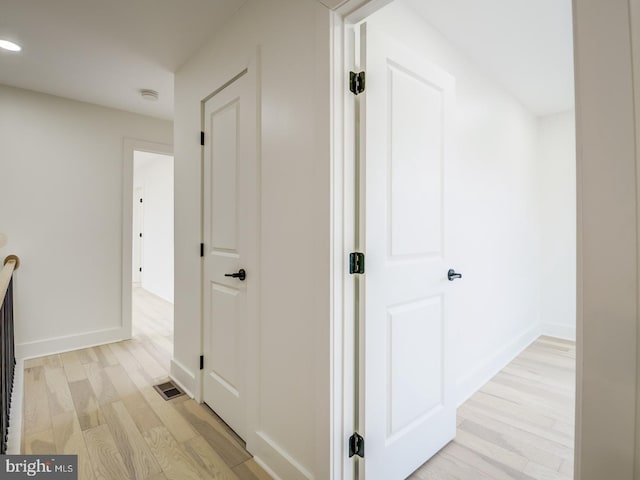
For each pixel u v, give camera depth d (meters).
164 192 5.41
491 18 1.85
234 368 1.79
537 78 2.59
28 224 2.84
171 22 1.86
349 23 1.26
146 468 1.51
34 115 2.85
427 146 1.58
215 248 1.96
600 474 0.60
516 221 3.05
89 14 1.79
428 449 1.60
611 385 0.59
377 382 1.33
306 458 1.33
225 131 1.87
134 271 6.94
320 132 1.24
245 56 1.67
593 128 0.60
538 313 3.60
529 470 1.55
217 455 1.61
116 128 3.26
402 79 1.43
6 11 1.76
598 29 0.59
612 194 0.58
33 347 2.86
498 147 2.69
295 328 1.38
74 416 1.93
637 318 0.56
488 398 2.23
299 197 1.35
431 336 1.63
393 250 1.39
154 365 2.70
